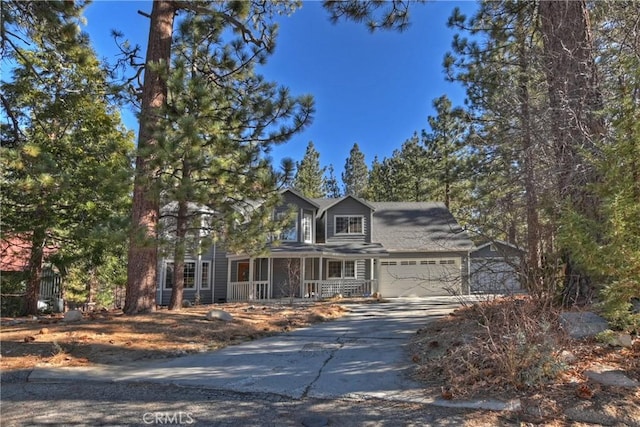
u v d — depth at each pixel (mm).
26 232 14234
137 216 9453
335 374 5297
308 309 13391
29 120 13867
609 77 6496
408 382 4824
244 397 4504
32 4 9359
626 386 4062
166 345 7051
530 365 4324
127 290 9961
